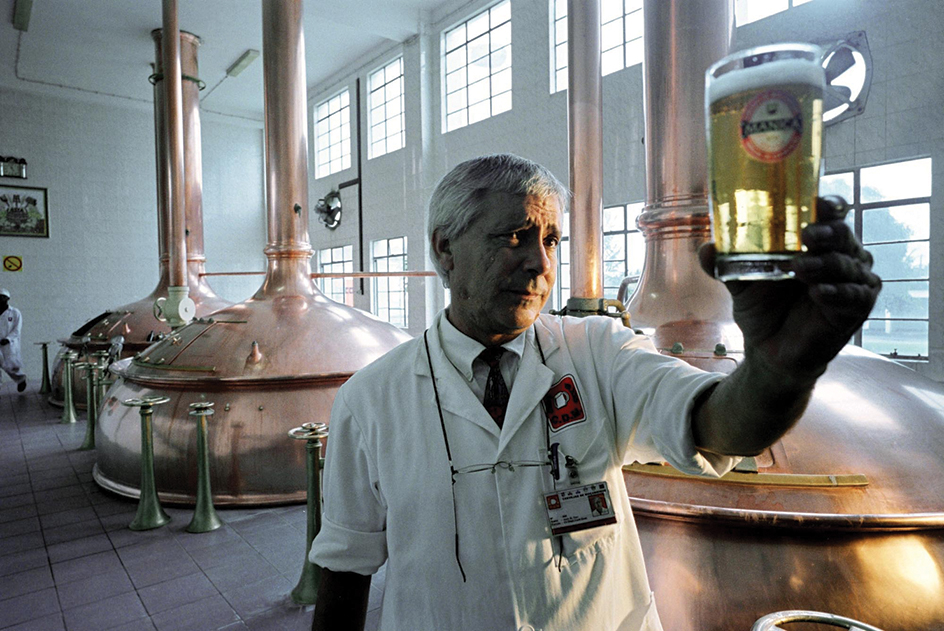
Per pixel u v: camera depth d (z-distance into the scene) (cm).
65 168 1171
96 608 264
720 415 71
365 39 1180
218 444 382
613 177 839
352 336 443
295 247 479
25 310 1127
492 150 1005
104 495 415
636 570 100
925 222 584
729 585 172
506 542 90
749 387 62
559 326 111
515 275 92
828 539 174
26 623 253
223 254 1427
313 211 1484
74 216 1181
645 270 278
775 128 48
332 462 107
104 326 763
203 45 1060
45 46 1009
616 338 103
